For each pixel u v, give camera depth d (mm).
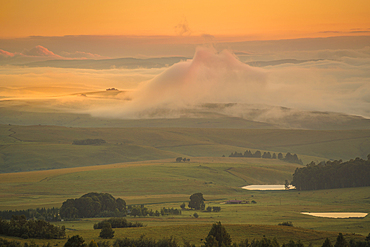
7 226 137625
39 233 137500
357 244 124812
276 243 116438
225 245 121312
